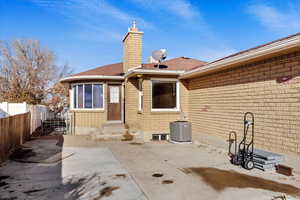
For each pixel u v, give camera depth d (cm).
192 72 845
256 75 604
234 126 689
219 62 688
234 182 446
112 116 1187
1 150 592
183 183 439
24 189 411
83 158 643
